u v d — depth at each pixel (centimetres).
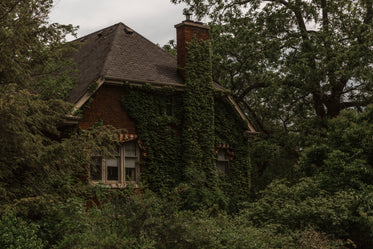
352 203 1647
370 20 2984
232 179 2414
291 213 1648
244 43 3122
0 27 1570
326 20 3009
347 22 2948
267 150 3050
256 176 3512
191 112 2255
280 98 3006
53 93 1908
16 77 1591
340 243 1515
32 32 1677
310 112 3181
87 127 1994
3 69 1544
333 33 2916
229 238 1387
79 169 1838
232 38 3197
